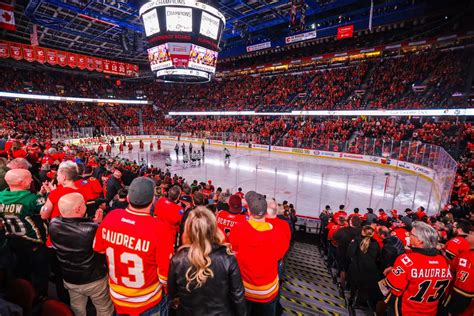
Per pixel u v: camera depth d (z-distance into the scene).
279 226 2.82
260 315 2.71
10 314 1.96
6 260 2.74
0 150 8.67
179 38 21.20
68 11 28.66
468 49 20.09
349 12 32.75
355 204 15.29
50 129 38.97
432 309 2.75
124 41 32.34
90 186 4.77
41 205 3.21
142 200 2.24
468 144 20.30
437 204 14.61
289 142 33.41
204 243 1.87
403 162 23.27
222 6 30.30
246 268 2.58
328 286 5.64
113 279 2.34
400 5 30.52
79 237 2.42
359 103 34.28
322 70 44.19
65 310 2.24
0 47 29.25
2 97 40.06
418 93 30.25
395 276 2.78
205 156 31.66
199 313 2.00
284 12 32.44
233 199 3.80
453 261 3.22
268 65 49.16
